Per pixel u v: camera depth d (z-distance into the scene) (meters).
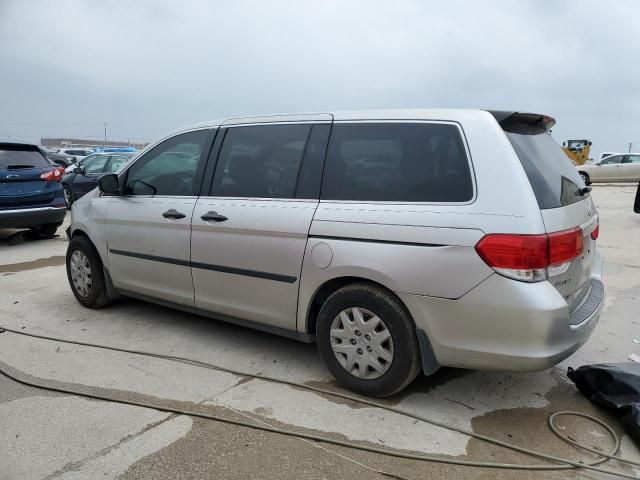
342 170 3.52
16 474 2.64
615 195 17.78
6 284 6.43
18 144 9.22
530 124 3.52
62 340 4.47
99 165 14.12
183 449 2.86
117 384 3.64
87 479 2.61
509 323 2.88
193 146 4.42
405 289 3.12
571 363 4.06
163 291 4.52
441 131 3.23
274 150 3.88
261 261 3.75
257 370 3.90
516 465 2.74
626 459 2.82
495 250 2.87
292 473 2.67
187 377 3.77
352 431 3.06
